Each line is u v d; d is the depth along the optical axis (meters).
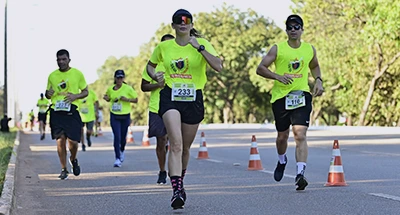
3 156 19.19
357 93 56.69
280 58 11.72
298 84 11.80
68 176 15.74
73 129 14.87
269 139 34.22
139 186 13.45
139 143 32.53
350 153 21.97
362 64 53.84
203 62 10.02
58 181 14.70
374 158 19.58
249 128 60.75
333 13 54.41
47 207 10.90
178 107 9.96
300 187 11.91
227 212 9.89
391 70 54.12
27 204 11.26
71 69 14.71
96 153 24.78
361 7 45.84
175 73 9.99
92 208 10.64
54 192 12.78
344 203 10.42
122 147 18.67
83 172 16.73
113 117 18.50
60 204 11.20
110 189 13.02
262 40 85.00
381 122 61.44
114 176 15.58
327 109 84.94
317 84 12.02
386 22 42.62
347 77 56.44
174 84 9.95
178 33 9.96
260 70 11.75
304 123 11.73
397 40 44.53
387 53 53.19
